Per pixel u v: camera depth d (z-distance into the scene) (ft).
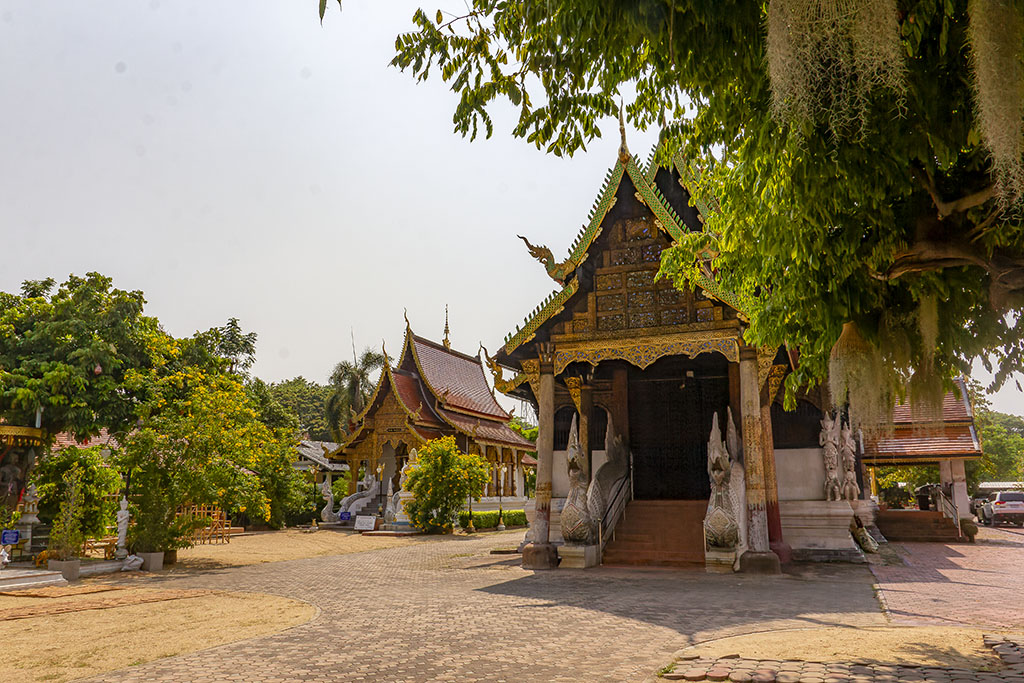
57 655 26.58
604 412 68.28
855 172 17.66
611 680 21.04
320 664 24.06
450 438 115.65
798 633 26.40
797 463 62.80
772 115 14.12
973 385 91.76
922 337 21.22
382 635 29.07
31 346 72.95
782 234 20.74
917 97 16.69
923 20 15.53
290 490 121.60
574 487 55.16
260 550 80.07
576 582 45.55
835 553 57.93
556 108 22.02
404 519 115.24
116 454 67.00
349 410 190.70
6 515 63.82
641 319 56.59
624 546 57.16
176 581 52.49
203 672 23.36
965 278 21.02
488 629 29.78
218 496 65.98
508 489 166.50
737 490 52.31
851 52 13.71
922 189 19.84
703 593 39.68
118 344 76.13
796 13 13.05
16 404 70.23
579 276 57.98
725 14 17.22
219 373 95.09
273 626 32.22
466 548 82.94
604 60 21.15
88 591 46.32
